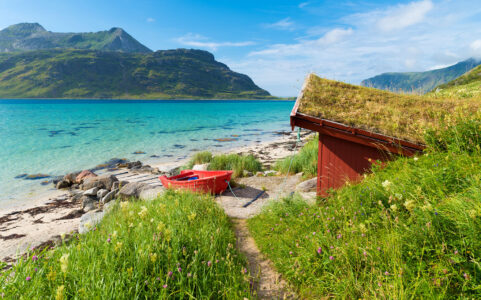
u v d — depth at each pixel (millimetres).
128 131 38156
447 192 3729
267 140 31688
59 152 24500
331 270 3637
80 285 2900
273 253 5020
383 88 10406
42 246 7859
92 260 3334
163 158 22625
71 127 42062
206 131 39562
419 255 2996
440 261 2783
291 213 6422
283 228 5965
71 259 3447
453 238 2963
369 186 5047
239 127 45625
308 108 7605
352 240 3762
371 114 7461
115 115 66375
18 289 2785
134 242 3838
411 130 6695
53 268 3252
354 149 7238
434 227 3080
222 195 11055
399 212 3734
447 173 3982
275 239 5574
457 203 3176
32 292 2762
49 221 10500
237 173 14945
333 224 4578
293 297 3627
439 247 2900
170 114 71312
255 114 77312
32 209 11969
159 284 3068
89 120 53531
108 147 26953
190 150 25812
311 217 5418
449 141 5477
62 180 16203
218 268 3816
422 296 2551
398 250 3115
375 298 2711
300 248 4414
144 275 3195
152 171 18266
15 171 18625
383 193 4520
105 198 12500
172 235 4117
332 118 7199
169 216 5441
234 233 6445
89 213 10656
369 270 3320
